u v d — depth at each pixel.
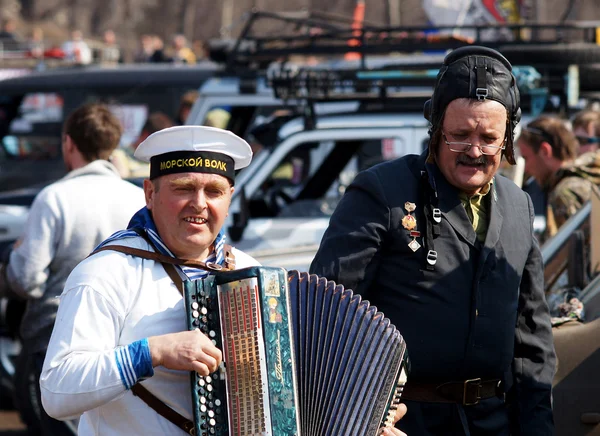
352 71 12.57
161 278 4.82
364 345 5.03
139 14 61.41
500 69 5.68
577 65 12.92
